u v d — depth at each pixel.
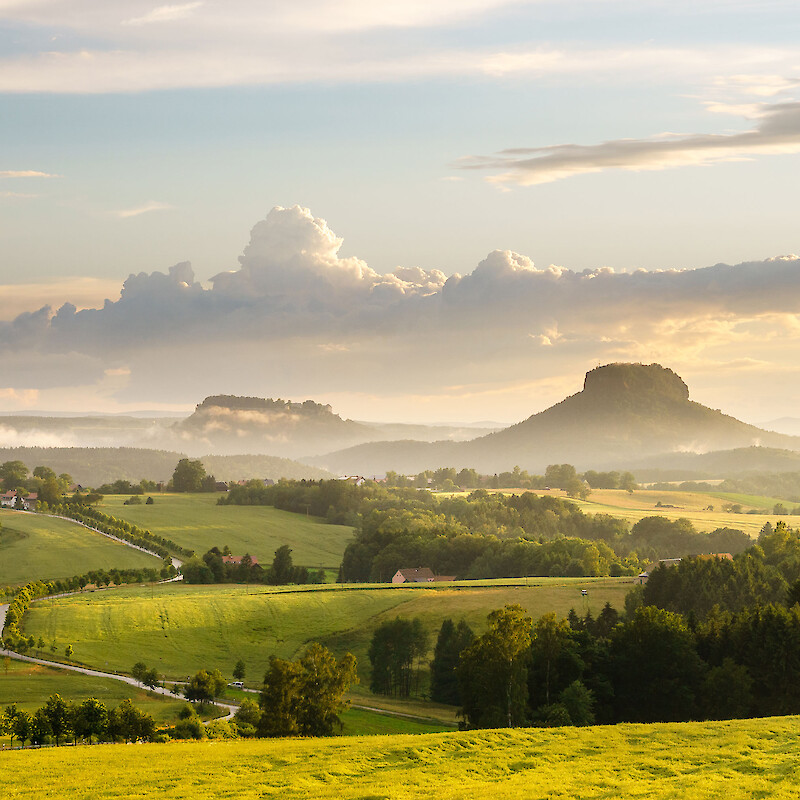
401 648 131.12
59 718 89.00
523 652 85.94
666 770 48.44
